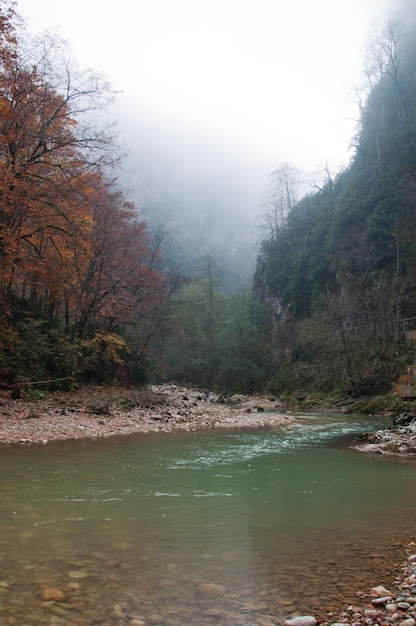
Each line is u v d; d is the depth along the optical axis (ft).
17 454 34.17
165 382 203.51
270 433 55.67
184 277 162.91
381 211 148.77
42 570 14.17
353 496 25.17
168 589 13.12
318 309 156.15
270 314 199.62
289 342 156.25
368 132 193.06
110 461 33.24
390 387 94.43
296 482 28.60
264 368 159.84
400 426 54.54
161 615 11.58
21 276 77.25
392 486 27.76
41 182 68.85
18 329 73.56
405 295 121.80
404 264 131.13
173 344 180.86
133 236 104.42
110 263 96.12
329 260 166.50
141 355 111.86
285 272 205.67
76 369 82.43
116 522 19.44
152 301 111.34
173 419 64.28
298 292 184.65
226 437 50.52
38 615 11.37
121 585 13.30
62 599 12.28
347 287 144.56
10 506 21.11
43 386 73.56
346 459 37.68
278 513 21.61
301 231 212.64
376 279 137.39
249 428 61.26
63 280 85.20
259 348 165.17
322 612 11.86
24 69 66.28
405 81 190.80
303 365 134.10
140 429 53.36
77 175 76.13
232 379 166.91
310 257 184.65
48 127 71.92
